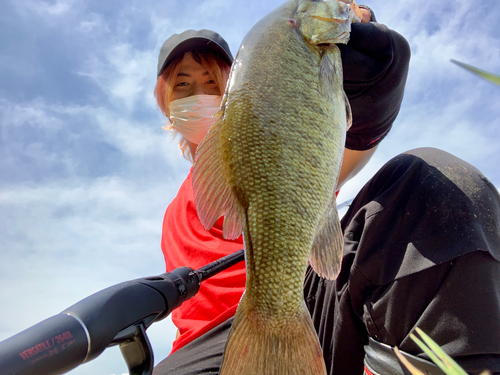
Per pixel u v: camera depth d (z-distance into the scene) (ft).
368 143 1.88
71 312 1.06
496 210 1.43
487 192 1.44
